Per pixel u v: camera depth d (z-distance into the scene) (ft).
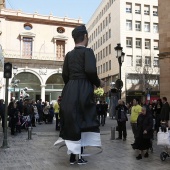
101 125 70.28
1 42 134.92
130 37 169.89
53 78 142.92
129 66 167.22
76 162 24.00
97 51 214.28
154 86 168.14
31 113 60.39
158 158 26.99
